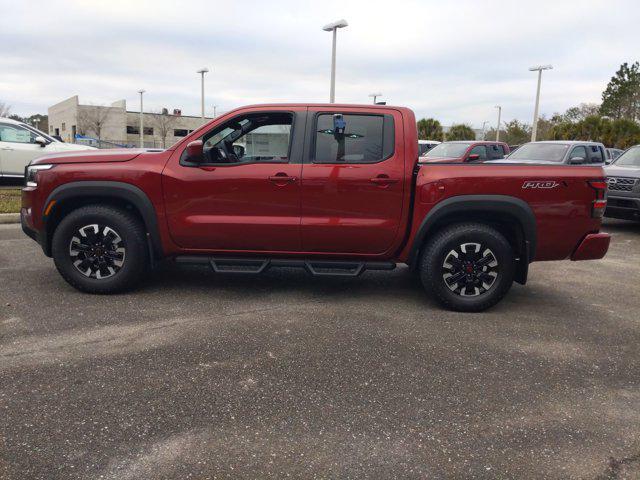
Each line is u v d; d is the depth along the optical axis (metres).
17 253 6.47
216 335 3.90
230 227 4.68
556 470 2.38
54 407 2.80
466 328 4.23
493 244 4.54
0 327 3.93
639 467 2.42
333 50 22.23
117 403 2.86
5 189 12.25
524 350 3.79
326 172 4.60
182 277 5.57
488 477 2.32
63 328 3.95
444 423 2.76
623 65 55.31
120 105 61.00
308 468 2.35
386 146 4.65
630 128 37.06
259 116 4.78
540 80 31.53
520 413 2.88
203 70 35.38
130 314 4.32
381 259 4.80
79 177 4.68
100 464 2.33
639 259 7.40
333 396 3.02
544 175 4.52
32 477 2.23
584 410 2.94
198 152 4.52
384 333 4.05
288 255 4.80
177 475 2.28
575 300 5.19
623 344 3.97
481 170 4.53
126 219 4.71
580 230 4.62
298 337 3.91
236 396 2.98
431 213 4.53
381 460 2.42
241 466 2.35
